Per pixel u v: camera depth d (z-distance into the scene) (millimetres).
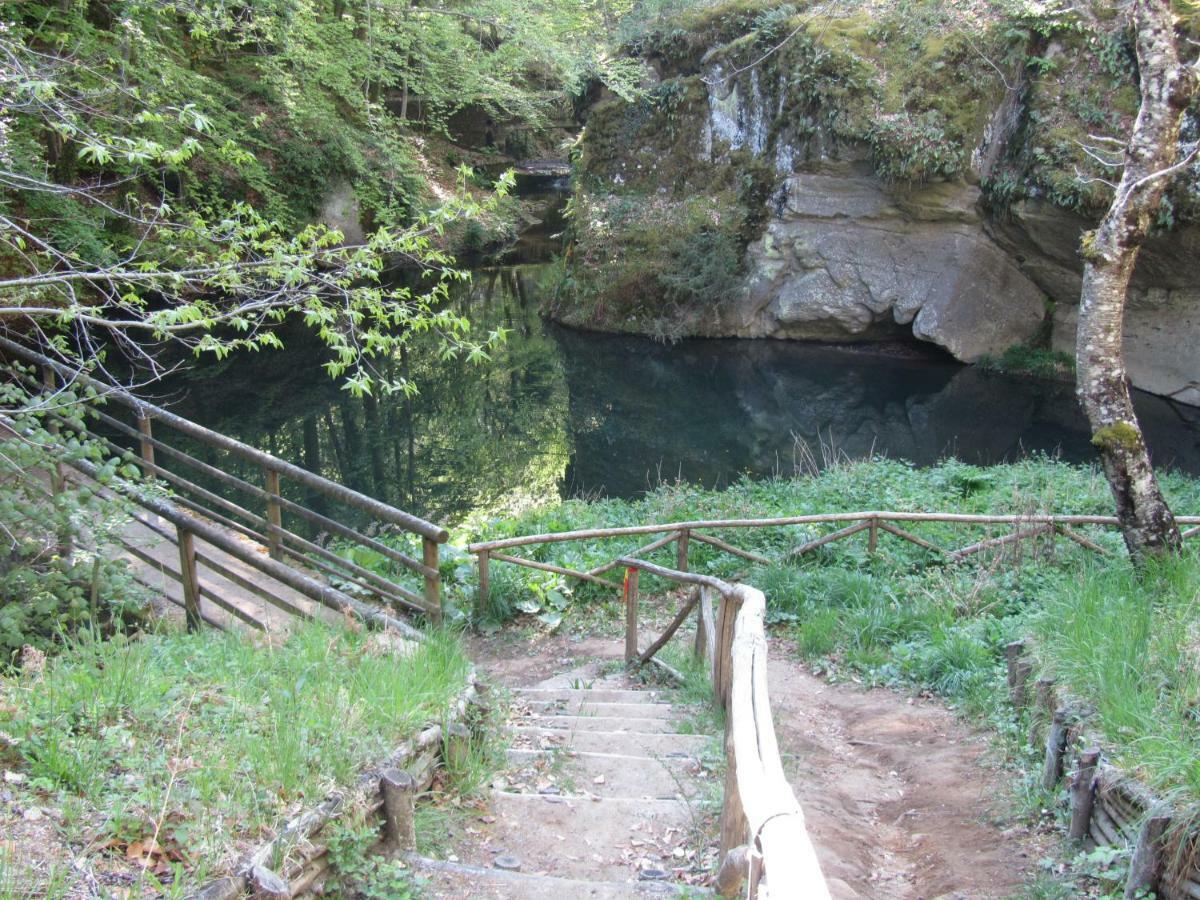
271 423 17281
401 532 12469
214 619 6254
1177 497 11141
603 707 5922
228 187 20609
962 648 6750
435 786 4117
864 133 20078
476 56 25062
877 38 20438
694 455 16828
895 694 6652
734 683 3281
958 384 20500
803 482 12492
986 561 9031
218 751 3375
